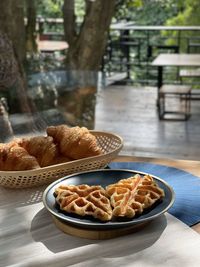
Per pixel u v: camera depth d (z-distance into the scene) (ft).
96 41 8.39
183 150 8.39
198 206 3.26
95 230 2.80
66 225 2.91
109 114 9.94
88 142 3.72
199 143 8.80
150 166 4.08
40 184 3.67
